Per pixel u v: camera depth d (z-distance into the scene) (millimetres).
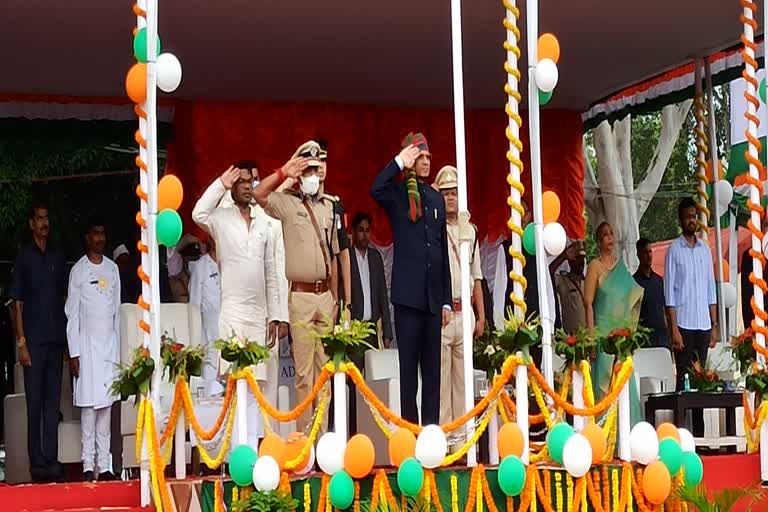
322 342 9195
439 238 10875
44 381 12984
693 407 12258
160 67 9648
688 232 15141
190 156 16344
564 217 17641
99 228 13234
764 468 10867
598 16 14070
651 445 9695
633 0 13516
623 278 12906
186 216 16250
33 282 12969
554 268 15516
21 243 16484
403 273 10742
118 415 12742
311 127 16734
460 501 9227
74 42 14195
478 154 17500
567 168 17672
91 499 9883
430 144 17312
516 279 9906
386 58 15117
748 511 9969
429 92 16641
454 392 11570
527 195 17453
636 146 23875
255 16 13469
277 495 8883
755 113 11695
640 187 20156
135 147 16594
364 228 14008
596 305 12938
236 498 9016
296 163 10953
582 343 10039
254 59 14977
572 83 16766
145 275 9648
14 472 13523
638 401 12180
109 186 16859
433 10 13406
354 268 13680
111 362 12211
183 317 12688
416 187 10836
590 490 9477
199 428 9469
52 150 16328
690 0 13594
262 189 10805
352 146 16922
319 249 11297
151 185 9703
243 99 16547
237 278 10719
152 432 9352
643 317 15141
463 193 9742
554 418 10016
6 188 16422
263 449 9023
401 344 10758
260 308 10812
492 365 9914
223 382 10742
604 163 19078
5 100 16125
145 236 9711
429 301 10727
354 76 15812
